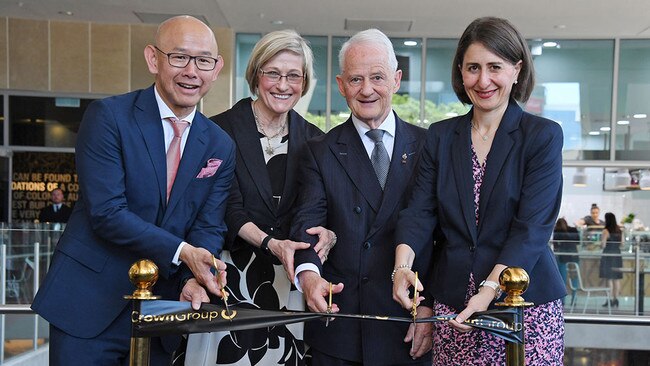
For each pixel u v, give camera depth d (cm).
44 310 228
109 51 1146
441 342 224
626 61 1192
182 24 229
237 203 273
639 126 1194
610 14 1054
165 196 235
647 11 1032
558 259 602
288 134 287
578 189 1370
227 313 192
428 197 230
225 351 268
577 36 1193
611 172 1352
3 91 1141
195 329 188
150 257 223
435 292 226
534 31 1166
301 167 266
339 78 262
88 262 231
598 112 1198
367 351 250
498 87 214
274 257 272
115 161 226
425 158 233
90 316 229
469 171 221
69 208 1180
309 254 242
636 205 1356
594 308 593
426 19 1093
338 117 1193
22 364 618
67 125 1152
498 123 221
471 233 217
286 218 278
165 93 233
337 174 258
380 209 253
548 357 212
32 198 1271
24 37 1134
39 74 1141
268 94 277
